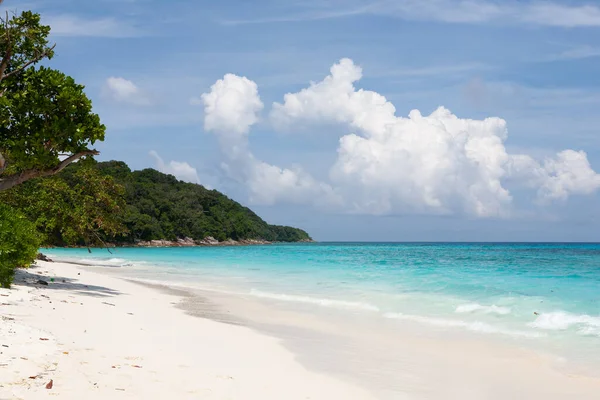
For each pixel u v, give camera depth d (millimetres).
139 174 175250
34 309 12070
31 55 15797
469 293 21984
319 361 10477
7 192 23516
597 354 11500
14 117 13992
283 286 26828
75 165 66812
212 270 40250
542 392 8766
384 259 58500
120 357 8508
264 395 7535
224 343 11391
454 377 9586
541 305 18344
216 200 196000
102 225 26219
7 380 6320
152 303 18125
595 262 46656
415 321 15891
